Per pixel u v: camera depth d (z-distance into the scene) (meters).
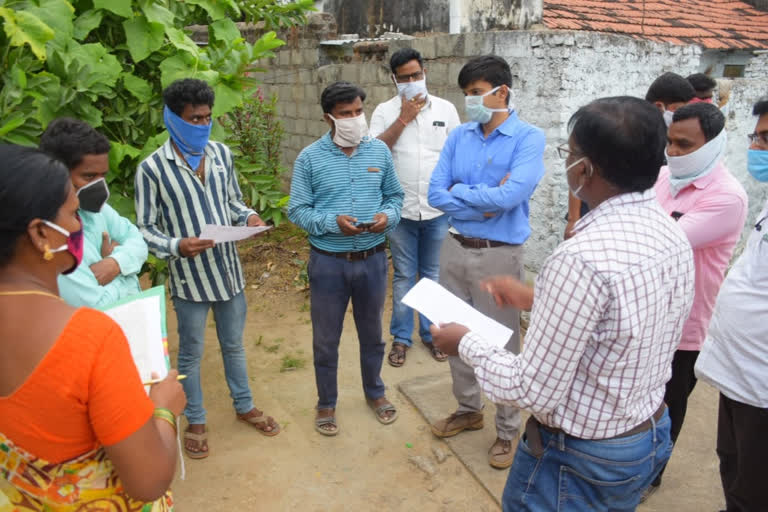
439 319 2.11
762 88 5.61
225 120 5.99
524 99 4.58
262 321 4.84
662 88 3.44
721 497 2.93
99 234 2.44
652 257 1.48
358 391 3.88
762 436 2.15
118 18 3.40
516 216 2.96
